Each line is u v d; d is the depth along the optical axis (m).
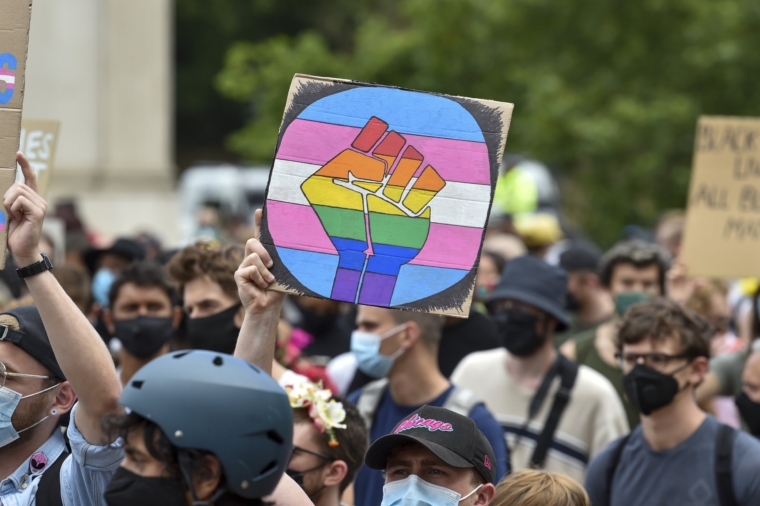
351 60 44.75
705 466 8.58
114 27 35.31
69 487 6.64
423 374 9.84
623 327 8.88
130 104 35.62
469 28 38.31
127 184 35.62
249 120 83.00
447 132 6.51
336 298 6.39
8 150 6.37
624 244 13.91
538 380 10.77
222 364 4.99
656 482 8.74
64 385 6.91
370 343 9.82
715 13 33.69
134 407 4.87
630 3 34.47
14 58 6.39
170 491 4.90
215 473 4.86
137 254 17.58
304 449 7.68
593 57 35.56
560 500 7.18
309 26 82.00
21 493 6.80
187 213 46.06
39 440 6.96
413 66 42.56
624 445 9.13
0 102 6.39
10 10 6.40
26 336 6.71
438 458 6.45
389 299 6.38
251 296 6.39
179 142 84.75
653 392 8.67
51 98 34.25
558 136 34.62
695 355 8.70
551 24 35.81
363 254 6.43
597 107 35.12
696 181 12.36
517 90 38.00
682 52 34.38
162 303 10.84
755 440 8.66
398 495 6.48
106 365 6.37
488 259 17.19
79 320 6.34
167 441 4.85
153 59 35.91
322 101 6.58
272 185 6.51
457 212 6.43
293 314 18.80
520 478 7.42
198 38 80.62
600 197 35.91
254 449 4.88
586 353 12.38
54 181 34.25
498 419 10.76
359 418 8.17
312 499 7.76
